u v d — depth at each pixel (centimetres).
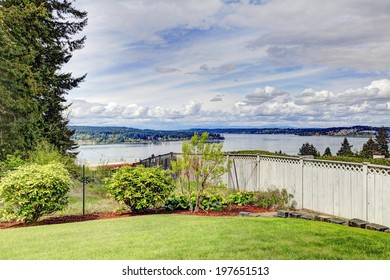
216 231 583
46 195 804
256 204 988
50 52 1809
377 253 463
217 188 988
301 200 954
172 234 574
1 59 1619
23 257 475
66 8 1972
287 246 490
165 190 909
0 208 887
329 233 562
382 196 706
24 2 1700
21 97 1667
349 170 797
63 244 541
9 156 1347
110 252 481
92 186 1347
